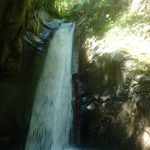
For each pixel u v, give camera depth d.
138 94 6.05
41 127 8.38
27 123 8.14
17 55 7.64
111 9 9.23
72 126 8.00
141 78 6.10
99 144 7.22
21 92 8.02
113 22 8.75
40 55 8.69
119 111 6.73
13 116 7.85
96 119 7.47
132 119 6.21
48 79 8.87
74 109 8.09
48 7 12.10
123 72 6.62
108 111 7.15
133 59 6.57
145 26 7.65
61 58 9.56
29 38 8.43
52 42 9.54
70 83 8.58
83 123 7.79
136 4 8.44
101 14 9.51
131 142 6.16
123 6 8.93
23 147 7.98
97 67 7.95
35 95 8.37
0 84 7.51
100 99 7.53
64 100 8.55
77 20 11.55
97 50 8.23
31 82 8.30
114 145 6.74
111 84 7.28
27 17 8.22
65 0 14.09
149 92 5.90
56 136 8.24
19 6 7.07
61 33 10.34
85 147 7.55
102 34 8.67
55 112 8.56
